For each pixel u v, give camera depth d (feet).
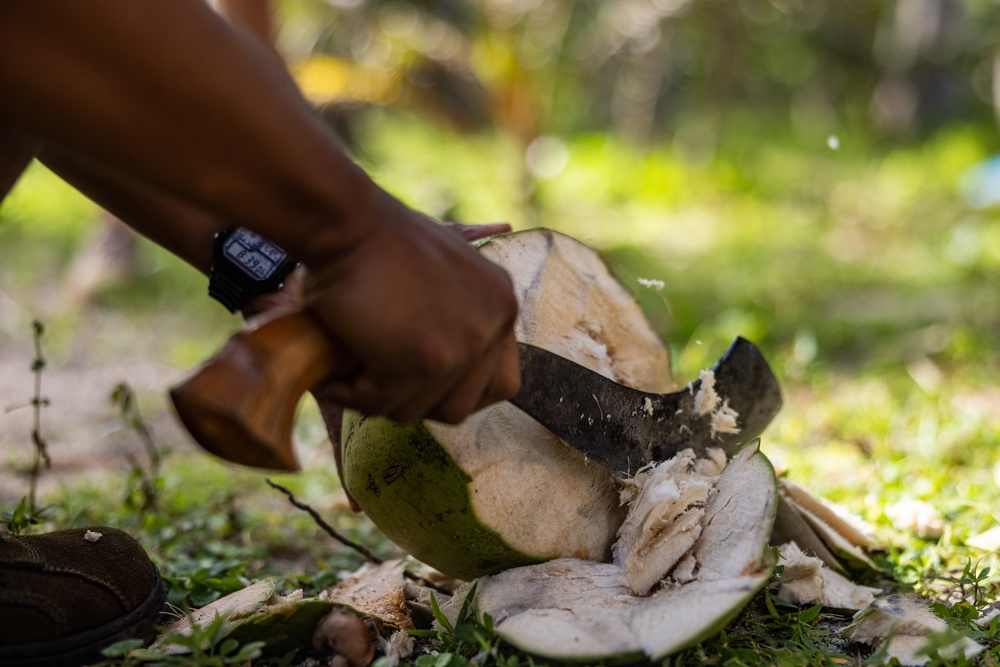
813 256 11.74
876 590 3.31
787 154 18.80
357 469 3.03
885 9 20.38
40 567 2.78
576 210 14.03
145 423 6.73
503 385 2.53
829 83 21.79
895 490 4.24
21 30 2.17
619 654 2.71
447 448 2.89
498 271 2.46
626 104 17.81
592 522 3.06
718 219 14.16
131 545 3.01
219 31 2.25
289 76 2.40
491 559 2.99
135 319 10.03
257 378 2.36
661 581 2.90
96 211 10.90
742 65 18.81
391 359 2.38
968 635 2.96
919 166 17.49
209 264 3.06
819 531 3.46
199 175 2.27
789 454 4.90
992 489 4.21
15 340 9.33
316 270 2.39
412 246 2.38
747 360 3.11
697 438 3.05
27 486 5.18
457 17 13.73
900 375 6.84
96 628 2.84
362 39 12.81
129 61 2.19
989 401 6.06
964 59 21.36
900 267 11.02
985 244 11.31
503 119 12.50
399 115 18.10
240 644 2.88
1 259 12.41
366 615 2.97
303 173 2.29
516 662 2.77
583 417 2.90
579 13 15.01
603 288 3.28
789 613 3.13
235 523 4.19
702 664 2.85
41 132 2.26
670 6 14.67
